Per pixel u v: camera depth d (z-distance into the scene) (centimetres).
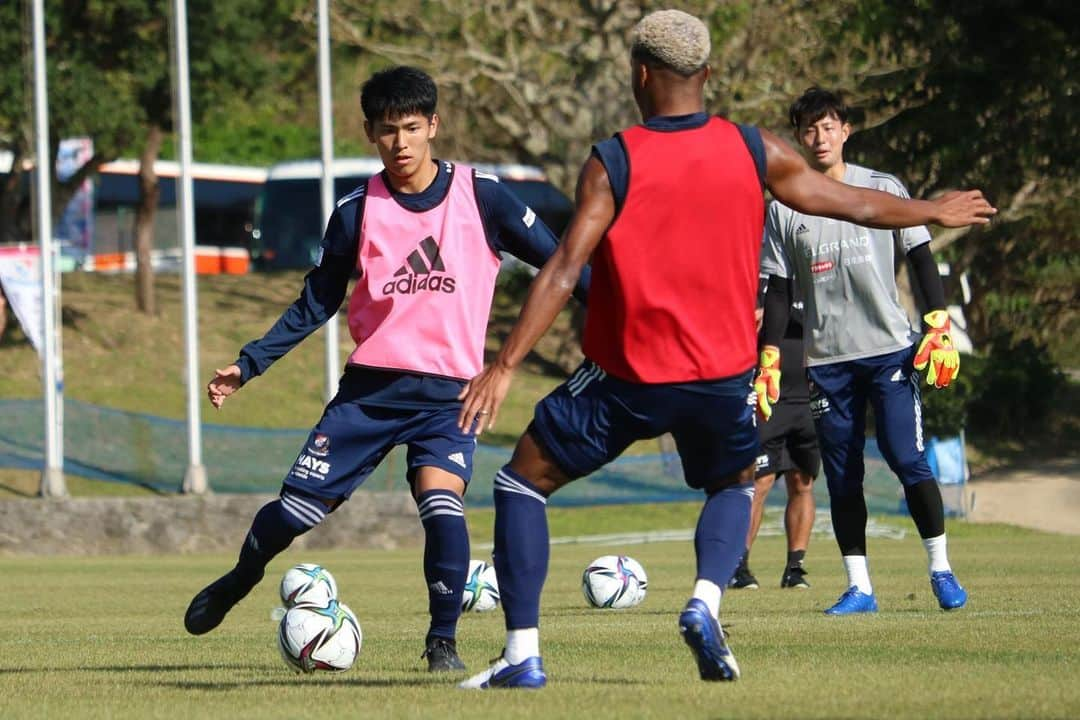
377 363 2286
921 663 2119
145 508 7962
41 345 8869
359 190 2341
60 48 12938
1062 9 11350
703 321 1773
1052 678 1914
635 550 7225
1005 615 2950
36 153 8788
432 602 2281
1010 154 12012
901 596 3634
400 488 9212
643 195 1753
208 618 2355
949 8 11362
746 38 9769
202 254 18450
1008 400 12225
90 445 10288
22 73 12631
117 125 12988
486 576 3566
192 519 8050
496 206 2330
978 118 11869
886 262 3094
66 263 17588
